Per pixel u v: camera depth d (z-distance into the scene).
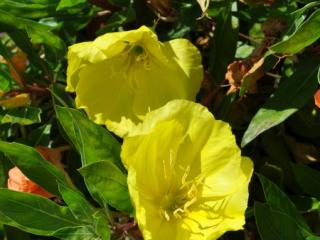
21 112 0.48
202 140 0.41
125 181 0.41
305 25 0.40
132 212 0.41
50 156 0.47
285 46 0.41
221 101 0.47
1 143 0.43
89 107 0.47
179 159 0.42
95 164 0.40
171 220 0.42
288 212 0.41
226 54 0.48
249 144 0.48
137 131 0.41
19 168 0.44
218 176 0.41
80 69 0.47
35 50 0.51
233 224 0.40
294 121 0.48
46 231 0.42
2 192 0.41
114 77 0.48
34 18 0.52
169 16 0.50
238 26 0.48
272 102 0.44
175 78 0.46
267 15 0.48
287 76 0.47
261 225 0.40
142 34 0.46
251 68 0.45
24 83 0.50
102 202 0.42
